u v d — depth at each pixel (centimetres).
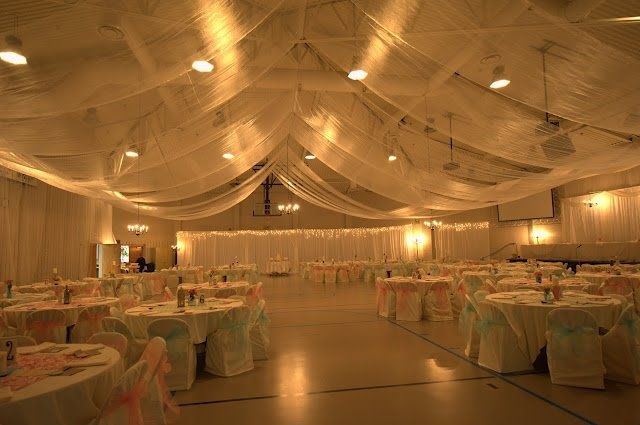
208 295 789
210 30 398
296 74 668
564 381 391
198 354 514
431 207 1255
